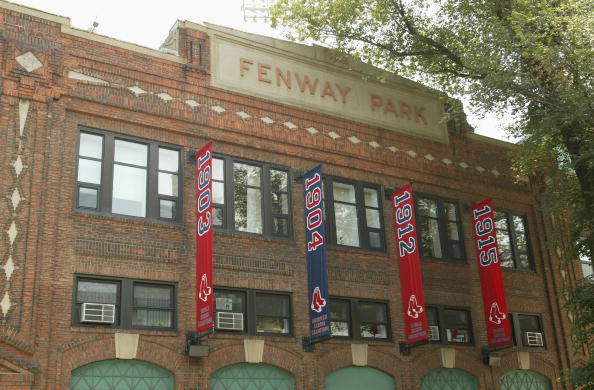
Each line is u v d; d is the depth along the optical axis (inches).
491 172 1008.9
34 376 577.6
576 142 791.1
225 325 697.6
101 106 697.6
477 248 917.2
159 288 678.5
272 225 778.2
